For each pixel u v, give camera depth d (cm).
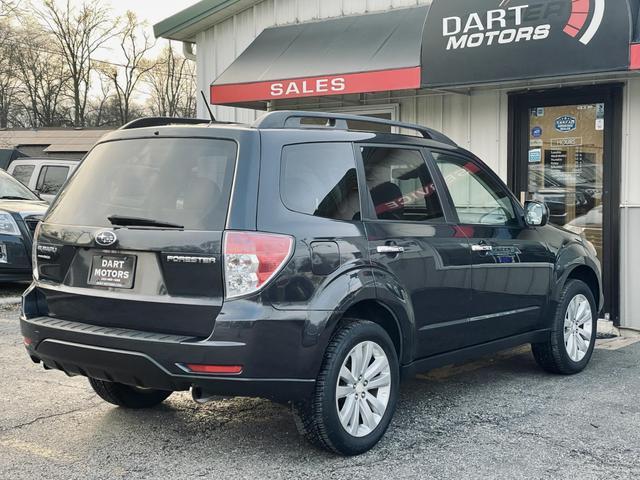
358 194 423
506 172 880
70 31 4416
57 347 392
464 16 769
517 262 530
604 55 693
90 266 396
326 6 1007
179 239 366
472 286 487
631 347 709
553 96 841
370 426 409
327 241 388
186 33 1138
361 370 403
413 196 464
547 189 859
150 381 369
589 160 827
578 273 624
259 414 479
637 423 464
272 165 382
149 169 397
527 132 869
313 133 414
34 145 3042
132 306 375
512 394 534
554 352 574
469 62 768
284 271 365
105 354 373
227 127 393
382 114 982
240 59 998
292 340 364
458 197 503
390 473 378
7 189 1026
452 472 380
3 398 505
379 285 409
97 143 436
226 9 1070
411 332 438
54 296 408
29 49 4109
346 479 370
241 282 356
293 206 383
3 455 400
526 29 732
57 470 380
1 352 633
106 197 404
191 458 399
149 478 370
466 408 497
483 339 509
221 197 369
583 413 486
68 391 525
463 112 912
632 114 792
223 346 352
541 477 375
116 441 425
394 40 882
